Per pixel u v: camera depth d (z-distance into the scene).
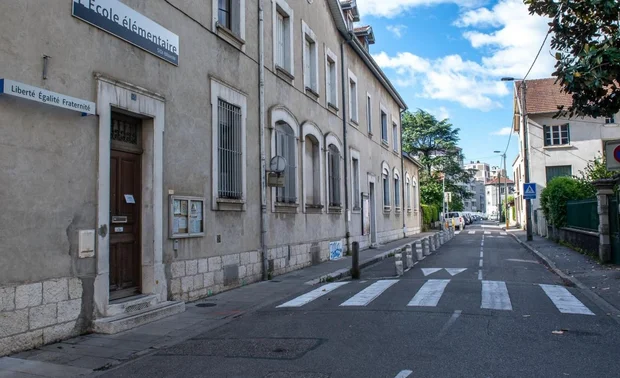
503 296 9.91
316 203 17.94
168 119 9.60
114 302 8.18
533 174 36.12
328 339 6.90
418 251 18.61
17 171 6.50
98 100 7.76
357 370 5.50
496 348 6.29
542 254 19.00
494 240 30.88
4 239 6.29
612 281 11.84
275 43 14.70
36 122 6.78
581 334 7.02
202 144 10.71
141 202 9.10
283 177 13.88
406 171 36.16
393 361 5.80
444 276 13.37
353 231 22.02
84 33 7.60
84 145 7.52
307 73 17.81
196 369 5.79
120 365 6.05
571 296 10.03
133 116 8.93
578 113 8.95
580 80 8.23
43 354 6.39
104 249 7.75
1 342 6.21
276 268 14.23
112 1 8.16
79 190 7.40
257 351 6.46
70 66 7.32
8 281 6.33
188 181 10.18
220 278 11.27
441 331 7.16
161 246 9.25
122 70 8.38
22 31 6.60
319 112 18.33
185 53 10.23
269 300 10.45
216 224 11.18
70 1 7.34
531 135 36.31
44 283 6.80
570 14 8.51
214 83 11.23
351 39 21.55
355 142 22.89
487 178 149.12
